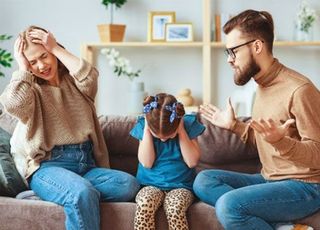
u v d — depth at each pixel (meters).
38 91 2.22
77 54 4.17
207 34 3.92
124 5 4.15
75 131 2.25
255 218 1.89
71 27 4.16
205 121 2.57
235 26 2.09
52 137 2.20
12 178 2.19
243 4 4.14
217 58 4.16
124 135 2.54
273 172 2.07
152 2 4.15
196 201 2.11
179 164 2.18
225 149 2.49
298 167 1.97
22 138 2.20
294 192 1.92
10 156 2.28
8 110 2.11
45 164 2.18
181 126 2.17
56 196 2.01
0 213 2.02
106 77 4.20
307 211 1.95
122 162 2.57
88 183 2.03
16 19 4.13
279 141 1.82
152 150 2.17
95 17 4.16
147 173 2.19
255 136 2.20
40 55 2.22
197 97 4.18
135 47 4.17
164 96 2.15
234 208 1.86
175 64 4.19
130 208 2.02
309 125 1.92
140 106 4.02
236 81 2.12
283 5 4.12
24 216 2.01
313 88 1.98
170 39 4.00
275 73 2.06
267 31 2.06
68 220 1.95
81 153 2.24
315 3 4.11
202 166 2.53
